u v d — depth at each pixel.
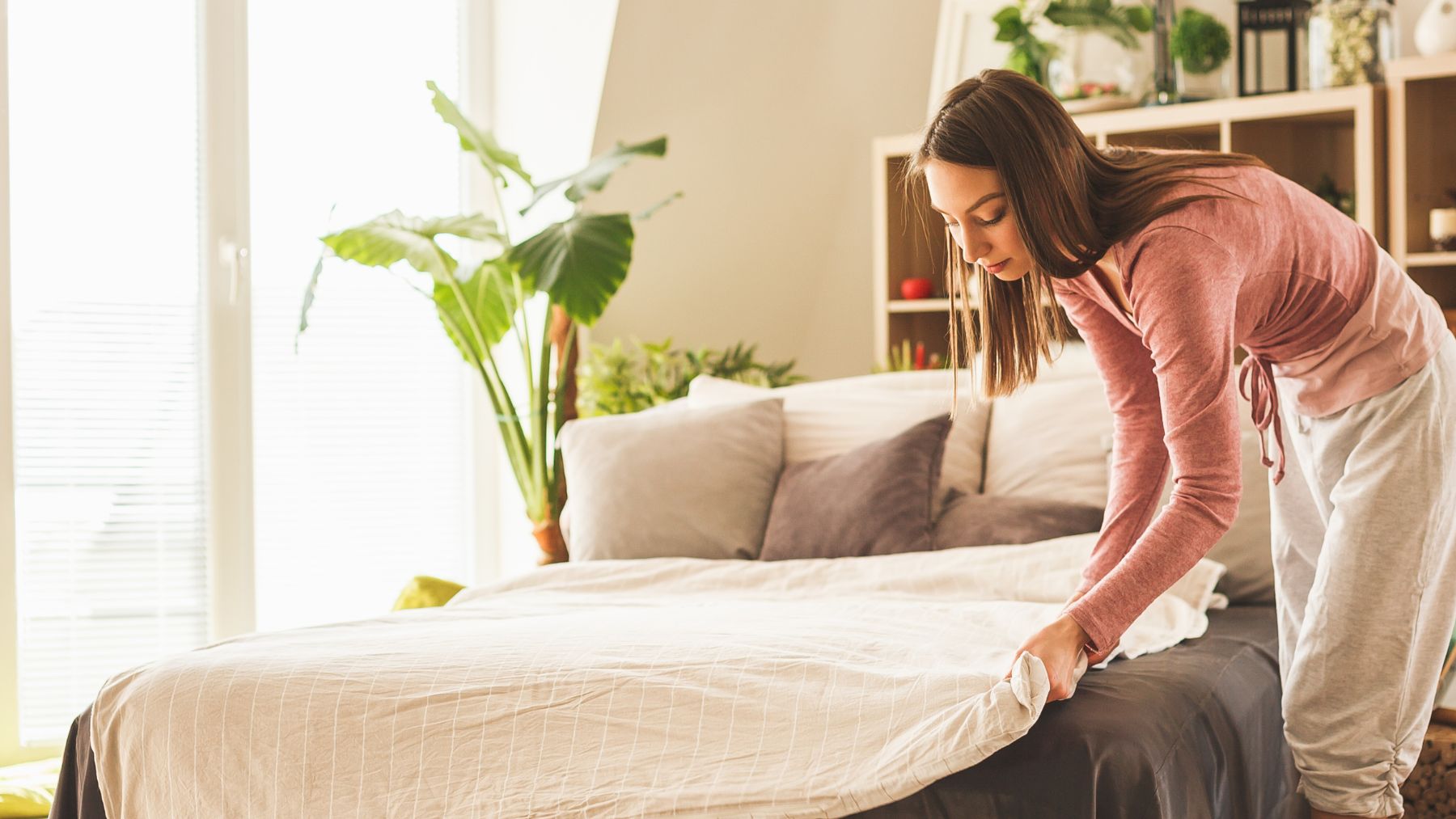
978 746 1.41
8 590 3.54
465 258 4.13
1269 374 1.76
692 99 3.81
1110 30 3.46
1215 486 1.44
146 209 3.72
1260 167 1.58
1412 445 1.63
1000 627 1.89
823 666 1.60
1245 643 1.98
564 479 3.62
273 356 3.90
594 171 3.38
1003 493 2.71
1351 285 1.64
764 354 4.43
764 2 3.75
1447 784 2.04
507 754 1.62
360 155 4.00
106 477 3.68
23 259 3.59
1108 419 2.68
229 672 1.80
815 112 4.07
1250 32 3.34
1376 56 3.11
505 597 2.46
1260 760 1.78
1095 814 1.39
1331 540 1.69
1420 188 3.12
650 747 1.57
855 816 1.47
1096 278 1.60
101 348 3.67
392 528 4.08
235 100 3.80
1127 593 1.46
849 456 2.73
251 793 1.71
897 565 2.43
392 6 4.04
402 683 1.71
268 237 3.88
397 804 1.63
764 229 4.19
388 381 4.07
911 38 4.09
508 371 4.16
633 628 1.85
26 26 3.60
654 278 4.07
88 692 3.66
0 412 3.52
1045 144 1.45
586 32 3.68
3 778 3.29
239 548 3.82
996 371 1.77
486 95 4.11
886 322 3.84
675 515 2.79
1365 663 1.65
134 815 1.80
